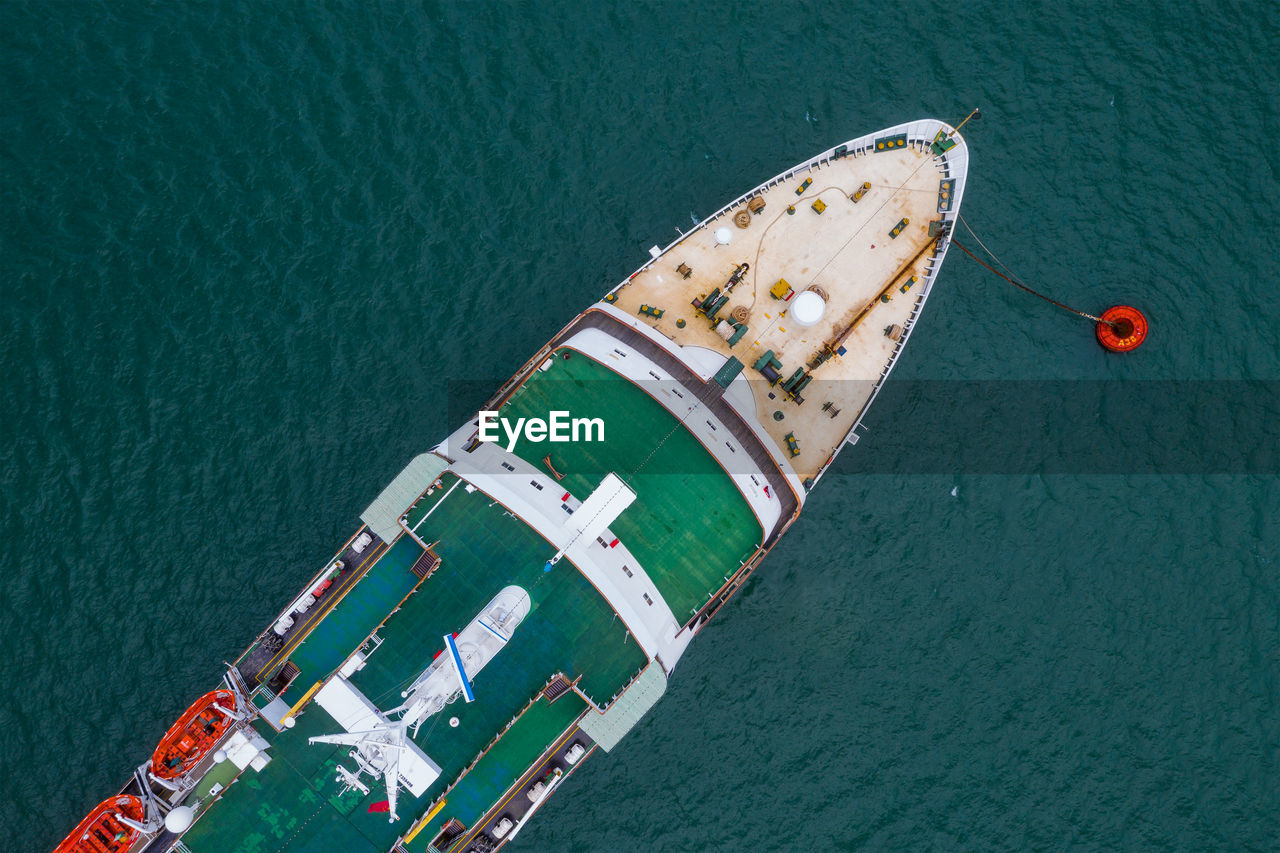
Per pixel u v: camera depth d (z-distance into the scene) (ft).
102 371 206.80
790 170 193.77
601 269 211.00
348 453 204.44
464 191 214.07
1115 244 209.46
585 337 185.06
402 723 155.22
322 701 162.81
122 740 192.65
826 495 203.51
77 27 221.05
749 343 190.60
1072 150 212.64
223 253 212.02
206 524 201.05
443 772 166.09
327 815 165.68
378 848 165.27
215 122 217.97
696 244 193.36
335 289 210.18
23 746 191.42
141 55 220.02
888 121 214.90
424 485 167.94
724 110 216.54
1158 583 198.80
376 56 219.61
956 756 192.44
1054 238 209.97
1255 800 188.44
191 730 162.50
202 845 164.86
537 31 220.02
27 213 214.07
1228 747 191.01
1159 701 193.47
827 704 195.42
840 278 191.72
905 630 198.29
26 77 218.59
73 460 202.69
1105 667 195.42
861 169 192.65
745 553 177.17
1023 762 191.83
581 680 165.48
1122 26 217.97
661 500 176.04
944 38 218.18
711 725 195.11
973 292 209.46
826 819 190.80
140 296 210.18
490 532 167.43
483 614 157.79
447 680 155.43
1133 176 211.61
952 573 200.44
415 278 210.79
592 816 191.62
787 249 192.54
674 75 218.38
